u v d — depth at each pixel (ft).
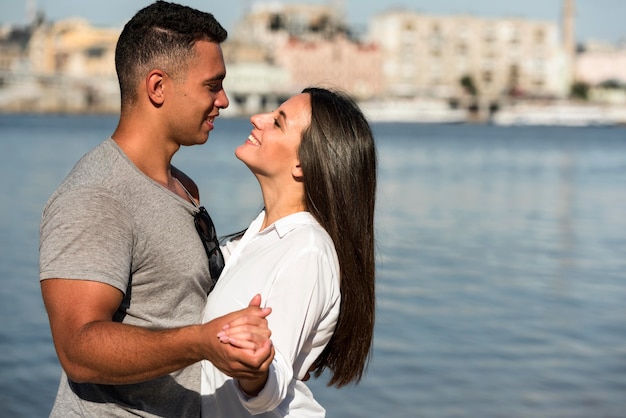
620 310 38.73
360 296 8.67
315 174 8.56
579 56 584.40
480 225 74.18
